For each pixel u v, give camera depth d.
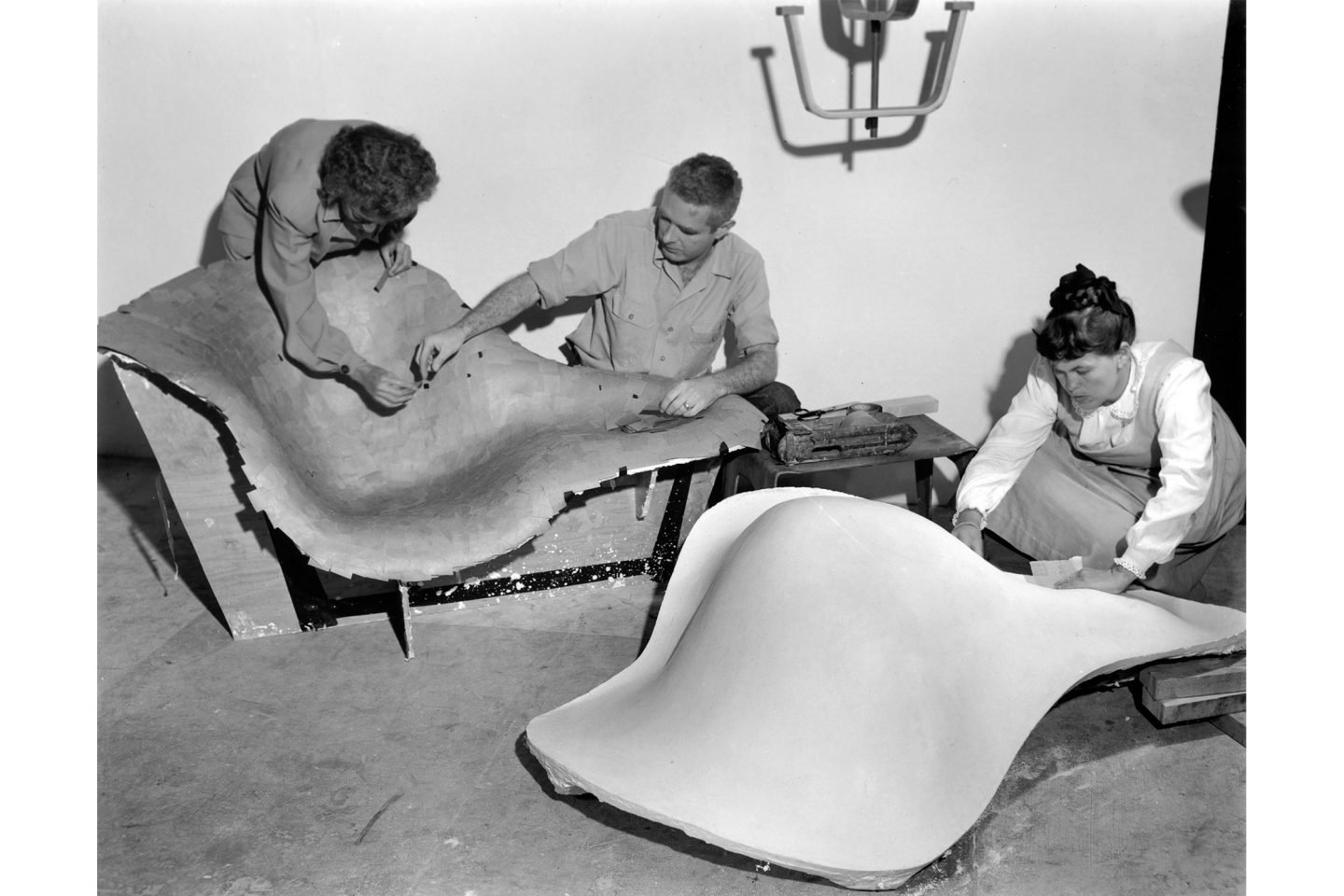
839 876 2.02
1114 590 2.66
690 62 3.47
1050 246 3.74
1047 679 2.32
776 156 3.57
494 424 3.31
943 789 2.13
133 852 2.32
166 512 3.33
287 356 3.10
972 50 3.49
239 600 3.11
